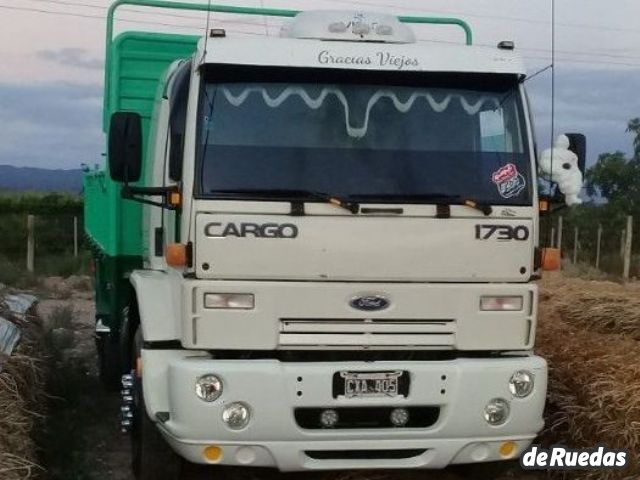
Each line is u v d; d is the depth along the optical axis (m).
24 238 27.02
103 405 8.79
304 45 5.80
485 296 5.70
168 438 5.72
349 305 5.55
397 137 5.79
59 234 27.48
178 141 5.93
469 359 5.71
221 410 5.41
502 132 5.89
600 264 25.30
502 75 5.94
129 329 7.45
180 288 5.67
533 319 5.78
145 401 5.77
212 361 5.47
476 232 5.67
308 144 5.68
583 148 6.14
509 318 5.74
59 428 7.31
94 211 10.17
